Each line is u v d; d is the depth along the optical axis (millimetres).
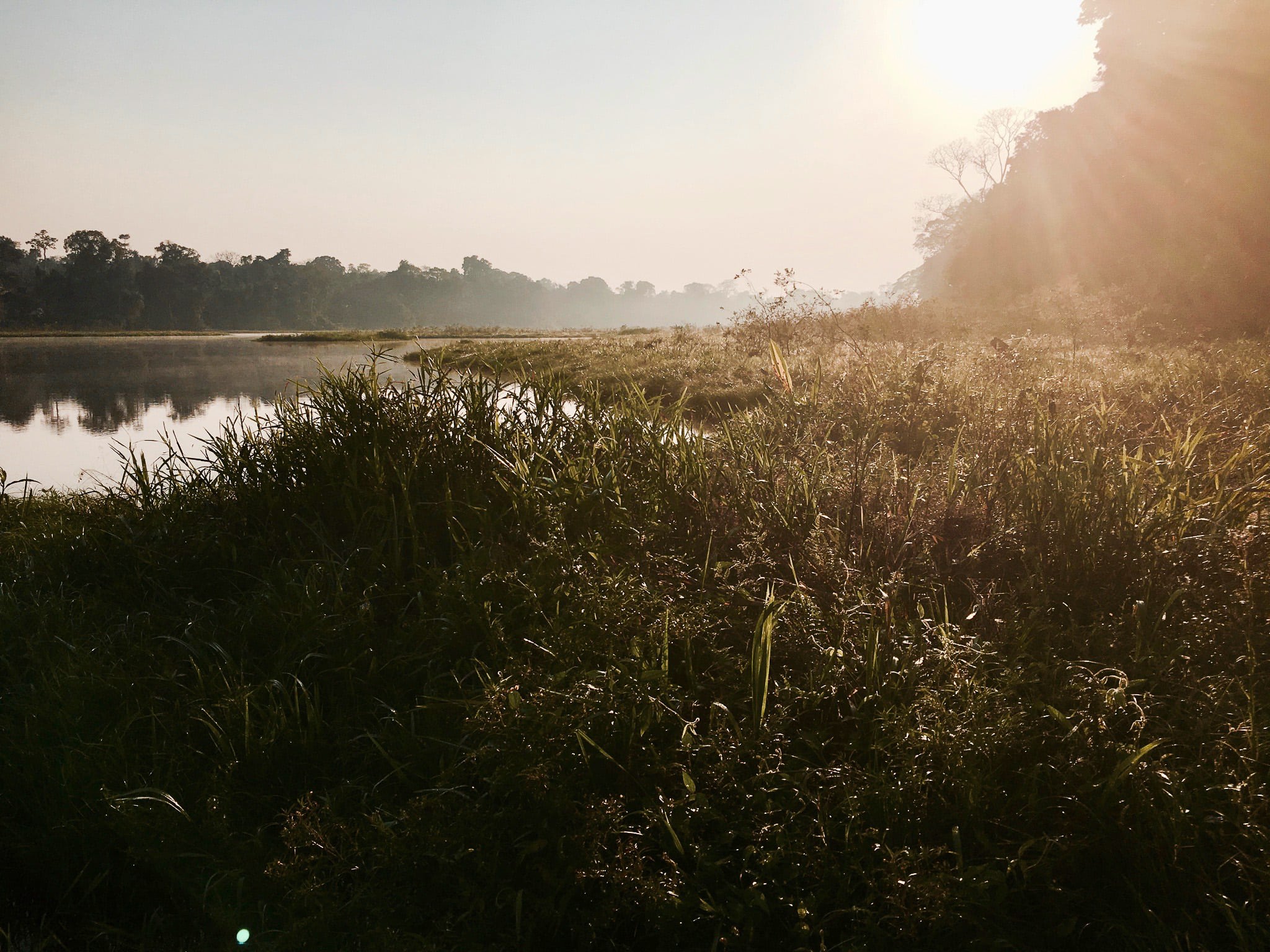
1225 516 3322
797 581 3029
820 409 4805
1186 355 8977
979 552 3324
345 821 2068
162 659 2936
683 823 1930
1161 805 1970
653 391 8922
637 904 1809
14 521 4570
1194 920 1716
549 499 3695
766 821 2012
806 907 1777
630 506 3674
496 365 4781
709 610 2885
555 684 2373
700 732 2400
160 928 1993
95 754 2344
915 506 3598
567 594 2902
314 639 2908
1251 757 2096
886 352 8898
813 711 2430
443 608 3004
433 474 4148
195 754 2412
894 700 2373
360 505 3988
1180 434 4688
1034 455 4004
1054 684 2471
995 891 1768
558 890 1826
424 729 2469
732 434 4586
